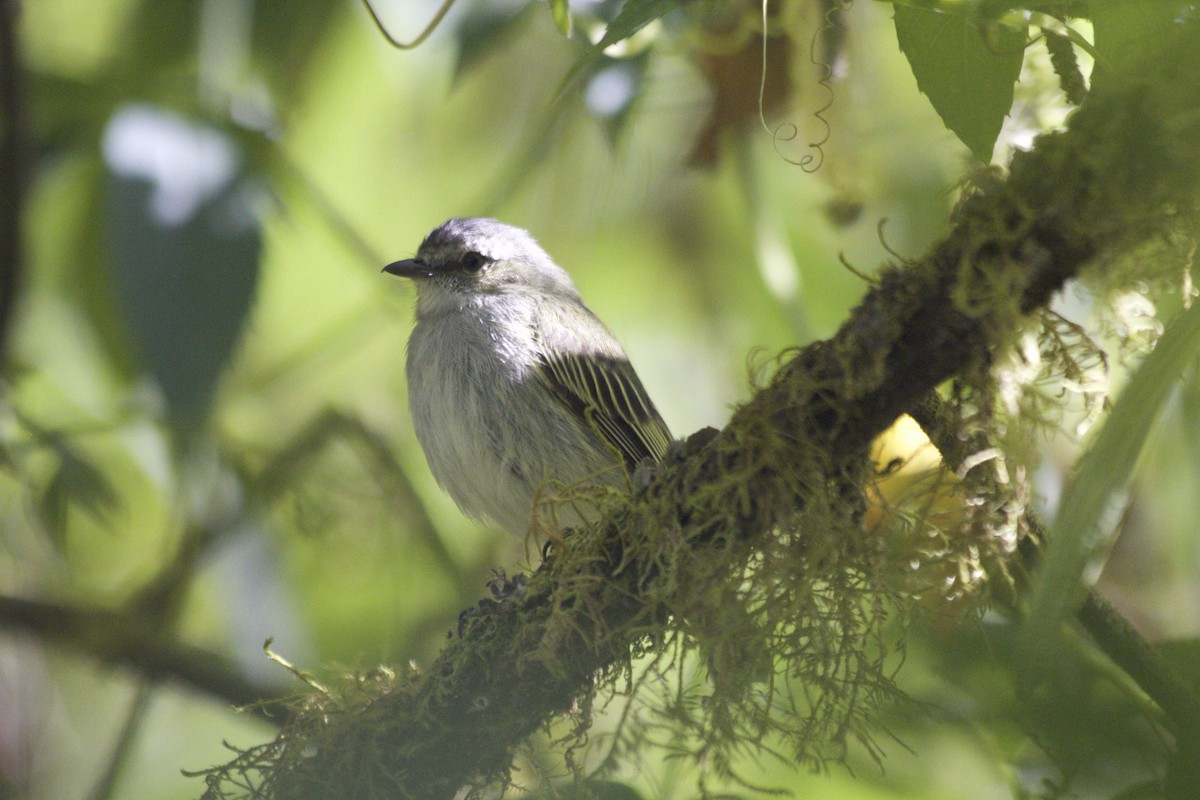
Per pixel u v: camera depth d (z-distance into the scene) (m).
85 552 11.51
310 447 10.55
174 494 9.85
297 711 6.90
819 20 8.06
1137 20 5.16
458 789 6.58
